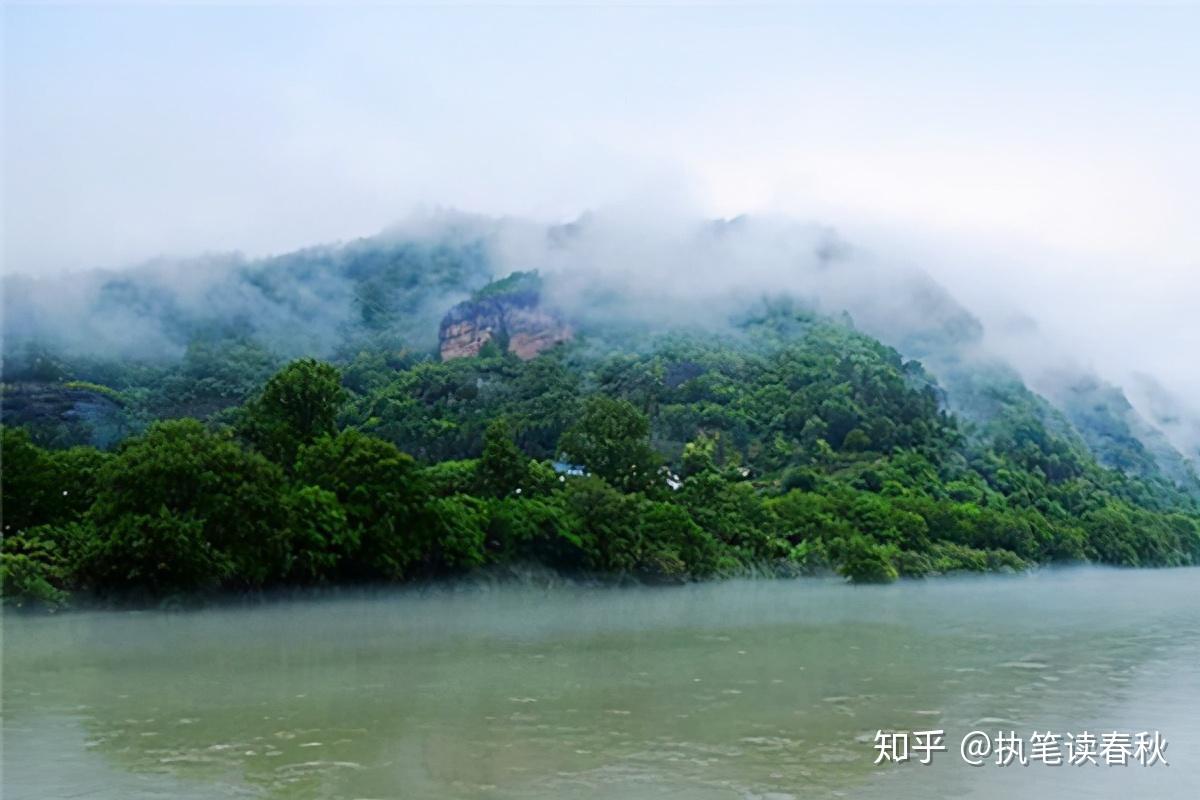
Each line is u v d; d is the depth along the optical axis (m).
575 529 122.19
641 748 33.25
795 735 35.41
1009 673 50.41
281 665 52.91
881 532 171.75
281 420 109.56
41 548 80.38
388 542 97.88
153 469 81.69
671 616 85.56
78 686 45.75
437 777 29.58
